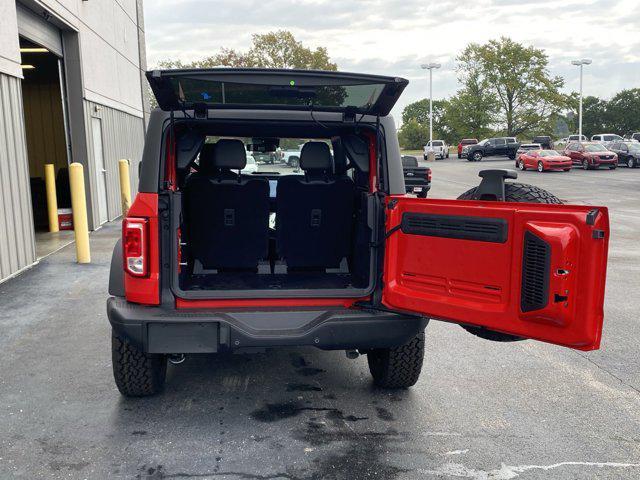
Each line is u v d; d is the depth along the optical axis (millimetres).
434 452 3604
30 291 7660
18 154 8852
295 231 4348
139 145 22078
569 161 36906
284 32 47719
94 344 5594
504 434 3852
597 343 2957
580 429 3936
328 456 3539
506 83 75688
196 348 3613
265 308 3779
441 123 96000
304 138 5086
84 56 13727
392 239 3760
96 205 14109
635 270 9531
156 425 3932
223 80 3445
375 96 3740
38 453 3562
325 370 4980
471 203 3342
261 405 4266
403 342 3809
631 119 113000
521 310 3145
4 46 8367
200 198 4176
